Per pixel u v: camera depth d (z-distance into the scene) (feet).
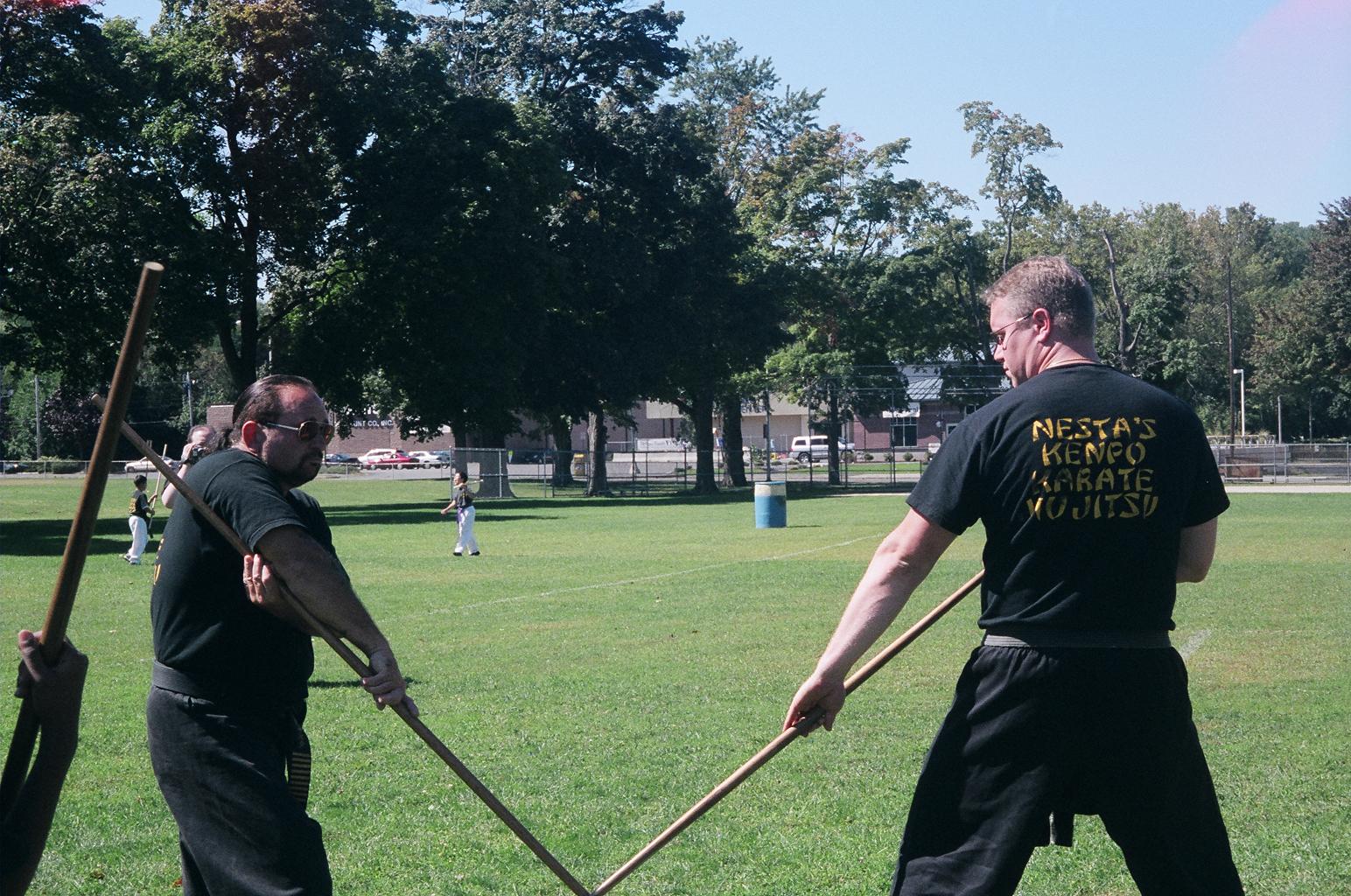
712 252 182.29
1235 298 353.92
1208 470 11.66
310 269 147.13
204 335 134.72
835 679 11.78
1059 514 11.14
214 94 139.03
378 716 29.99
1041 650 11.14
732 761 25.27
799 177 214.90
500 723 29.32
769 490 111.34
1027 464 11.22
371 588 62.23
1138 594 11.15
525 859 19.24
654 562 76.84
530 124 159.12
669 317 178.50
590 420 199.82
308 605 11.94
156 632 12.40
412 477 270.05
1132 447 11.18
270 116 139.33
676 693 33.04
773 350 194.08
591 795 22.90
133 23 144.05
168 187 134.10
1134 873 11.51
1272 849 19.25
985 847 11.21
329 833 20.65
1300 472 211.00
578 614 50.65
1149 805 11.16
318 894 11.75
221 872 11.69
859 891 17.70
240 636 12.19
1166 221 371.15
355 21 146.82
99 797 23.03
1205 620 46.19
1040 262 12.25
